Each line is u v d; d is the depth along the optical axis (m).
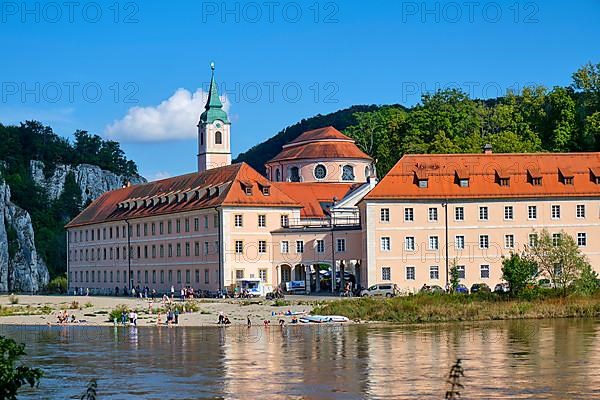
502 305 108.88
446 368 68.69
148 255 182.38
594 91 179.25
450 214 142.12
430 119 182.88
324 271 168.38
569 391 59.72
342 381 64.00
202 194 164.38
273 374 67.38
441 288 136.50
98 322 115.12
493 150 171.12
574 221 142.25
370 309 110.06
